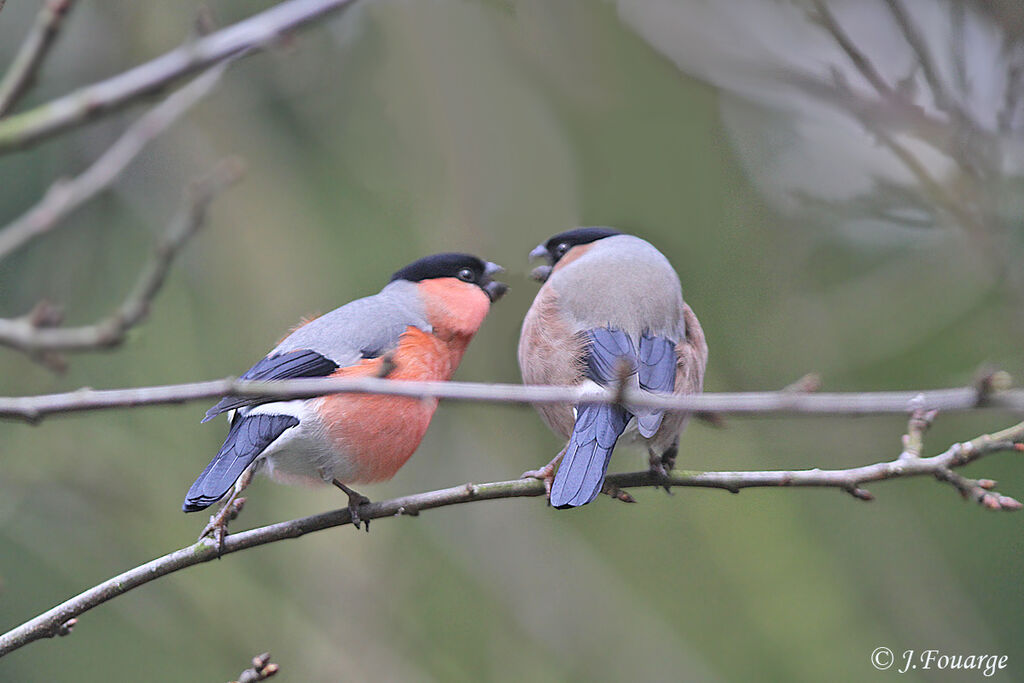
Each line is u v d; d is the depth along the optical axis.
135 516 11.16
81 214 11.05
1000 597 11.12
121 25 10.81
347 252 12.00
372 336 7.00
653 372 6.85
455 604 11.59
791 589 11.79
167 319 11.38
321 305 11.75
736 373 11.42
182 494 11.26
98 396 4.02
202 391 4.06
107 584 5.59
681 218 11.86
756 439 11.76
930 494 11.58
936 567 11.38
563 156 12.03
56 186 4.52
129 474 11.20
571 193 12.00
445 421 11.93
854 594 11.66
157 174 11.52
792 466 11.62
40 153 10.81
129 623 11.16
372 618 11.29
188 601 11.13
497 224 11.98
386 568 11.50
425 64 11.98
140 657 11.13
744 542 12.22
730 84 10.01
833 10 7.93
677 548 12.34
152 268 4.15
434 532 11.69
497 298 7.79
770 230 11.71
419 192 12.16
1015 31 6.82
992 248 7.09
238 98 11.82
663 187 11.88
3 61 10.61
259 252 11.79
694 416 6.73
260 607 11.20
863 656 11.28
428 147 12.17
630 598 11.77
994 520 11.30
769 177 11.76
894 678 11.10
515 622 11.54
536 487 6.10
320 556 11.44
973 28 7.08
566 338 7.01
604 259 7.47
